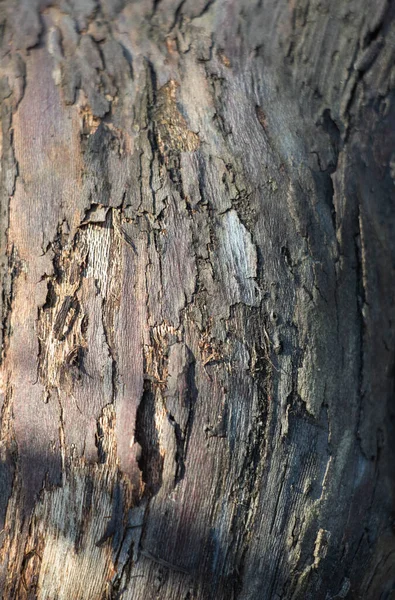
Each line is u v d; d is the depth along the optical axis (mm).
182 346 690
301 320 707
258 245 710
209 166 720
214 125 733
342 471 710
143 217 708
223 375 689
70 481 683
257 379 693
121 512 677
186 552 680
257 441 689
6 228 722
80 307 697
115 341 691
